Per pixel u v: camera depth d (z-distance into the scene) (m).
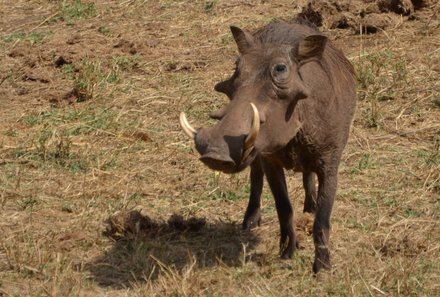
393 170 18.59
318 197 14.67
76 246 15.84
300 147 14.23
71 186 18.22
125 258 15.45
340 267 14.84
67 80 23.83
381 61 23.17
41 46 25.77
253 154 13.12
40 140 19.98
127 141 20.27
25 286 14.52
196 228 16.42
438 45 24.08
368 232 16.17
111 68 24.05
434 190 17.80
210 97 22.34
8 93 23.19
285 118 13.45
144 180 18.53
